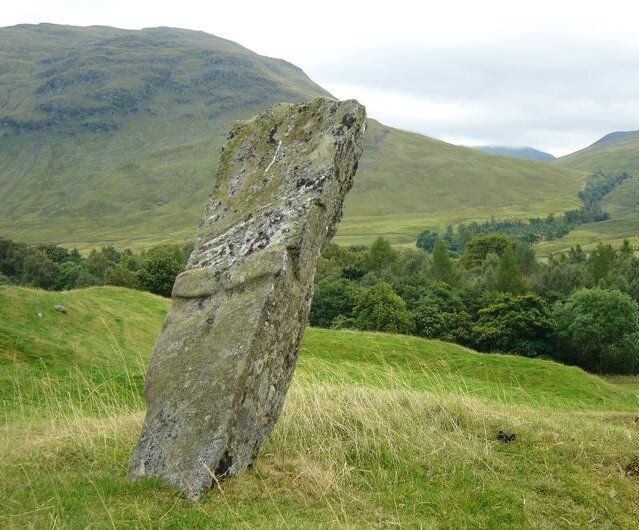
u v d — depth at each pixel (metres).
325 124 7.17
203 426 5.96
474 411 8.53
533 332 52.31
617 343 49.50
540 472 7.09
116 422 8.19
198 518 5.42
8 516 5.30
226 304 6.42
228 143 7.87
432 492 6.49
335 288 60.25
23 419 9.38
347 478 6.65
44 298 24.45
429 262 80.81
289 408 8.05
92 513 5.41
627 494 6.80
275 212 6.77
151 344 24.56
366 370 14.46
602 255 76.38
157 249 82.81
